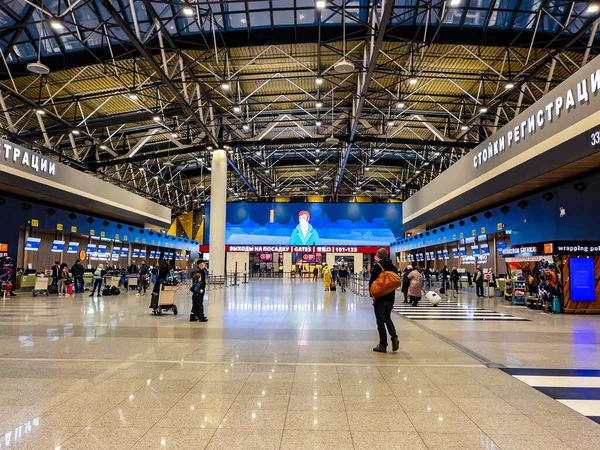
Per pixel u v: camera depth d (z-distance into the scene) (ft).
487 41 53.11
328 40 51.80
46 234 75.56
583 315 38.24
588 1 42.22
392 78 68.85
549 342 23.85
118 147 102.53
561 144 41.16
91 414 11.80
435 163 121.60
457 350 21.34
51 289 61.46
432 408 12.53
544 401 13.30
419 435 10.51
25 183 59.47
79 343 22.54
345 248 139.13
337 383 15.07
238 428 10.85
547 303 40.91
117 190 88.22
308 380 15.44
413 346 22.35
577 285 39.58
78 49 54.95
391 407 12.57
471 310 42.65
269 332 26.76
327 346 22.15
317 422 11.31
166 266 36.52
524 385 15.08
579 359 19.38
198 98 69.97
